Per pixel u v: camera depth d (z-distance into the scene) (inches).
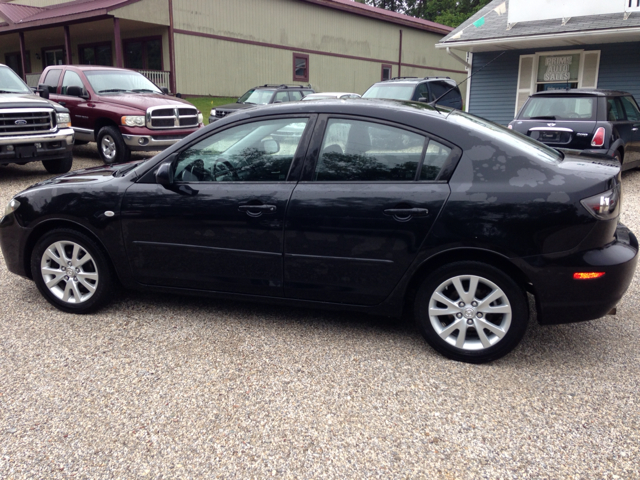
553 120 340.8
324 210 136.2
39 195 160.7
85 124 433.7
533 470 96.7
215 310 167.0
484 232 125.6
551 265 123.5
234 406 115.7
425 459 99.7
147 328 153.6
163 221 149.6
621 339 148.3
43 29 843.4
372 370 130.8
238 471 96.5
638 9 510.6
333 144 139.0
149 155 506.9
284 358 136.5
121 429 108.0
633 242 133.8
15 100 351.3
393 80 592.1
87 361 134.4
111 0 775.1
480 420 111.1
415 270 133.0
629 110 377.4
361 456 100.4
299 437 105.8
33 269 163.5
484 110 673.0
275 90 626.8
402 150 133.8
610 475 95.3
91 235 159.2
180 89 831.7
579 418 111.7
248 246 144.2
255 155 145.1
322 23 1041.5
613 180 124.7
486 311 130.7
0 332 150.2
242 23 901.2
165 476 95.3
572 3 547.8
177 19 805.9
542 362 135.1
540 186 124.0
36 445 103.1
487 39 580.1
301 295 145.2
